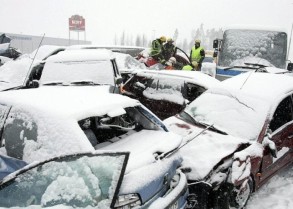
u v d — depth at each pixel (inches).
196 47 481.4
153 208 115.6
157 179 121.0
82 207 101.6
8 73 369.7
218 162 161.2
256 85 222.5
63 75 277.6
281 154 202.4
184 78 254.2
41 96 155.0
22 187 105.4
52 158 110.5
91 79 275.3
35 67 304.8
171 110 249.9
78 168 108.8
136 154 126.7
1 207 101.6
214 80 260.4
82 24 1461.6
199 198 153.9
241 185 158.9
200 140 179.6
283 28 383.9
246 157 162.6
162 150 132.9
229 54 392.5
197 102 219.3
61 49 486.9
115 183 105.4
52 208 99.4
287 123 211.9
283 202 186.7
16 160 134.3
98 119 187.5
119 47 575.5
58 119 129.9
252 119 193.3
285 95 210.1
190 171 157.2
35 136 134.2
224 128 193.9
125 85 286.8
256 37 386.3
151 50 482.0
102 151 112.4
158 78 266.7
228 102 209.8
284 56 379.6
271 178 215.8
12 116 146.1
